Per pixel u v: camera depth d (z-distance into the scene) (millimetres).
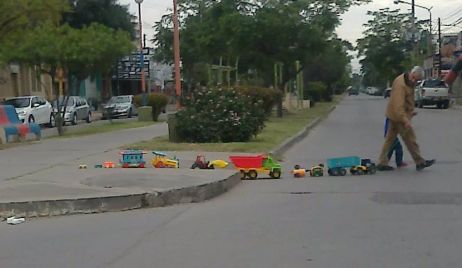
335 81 82062
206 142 18766
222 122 18766
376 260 6586
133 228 8406
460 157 15461
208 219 8844
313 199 10102
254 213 9133
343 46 42781
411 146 12852
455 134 23234
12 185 10812
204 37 36906
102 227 8531
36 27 23922
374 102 74500
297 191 10922
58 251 7320
